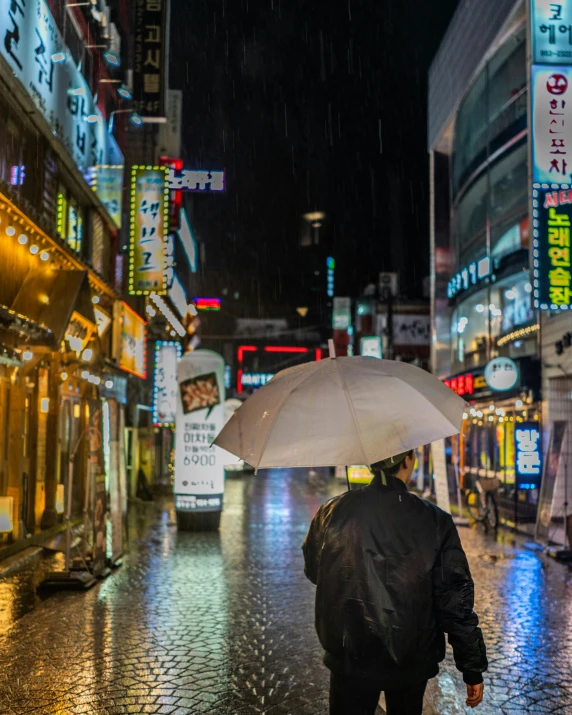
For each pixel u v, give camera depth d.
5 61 10.12
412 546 2.81
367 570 2.80
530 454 16.16
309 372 3.12
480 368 22.48
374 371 3.06
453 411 3.05
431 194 32.94
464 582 2.81
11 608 7.85
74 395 15.18
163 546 12.41
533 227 13.97
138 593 8.66
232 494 24.14
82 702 5.14
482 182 26.52
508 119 23.67
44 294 11.71
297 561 10.98
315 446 2.82
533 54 13.74
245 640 6.75
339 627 2.82
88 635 6.84
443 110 30.95
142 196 18.47
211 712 5.00
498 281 24.09
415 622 2.76
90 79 15.80
